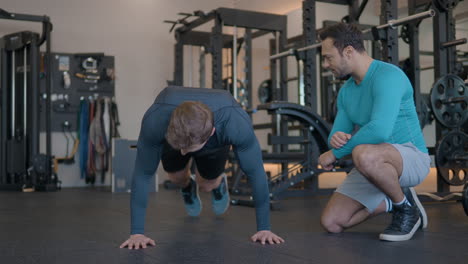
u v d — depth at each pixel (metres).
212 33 4.95
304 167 3.56
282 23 5.23
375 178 1.74
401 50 6.92
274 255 1.56
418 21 3.49
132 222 1.71
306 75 3.98
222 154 1.87
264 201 1.74
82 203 3.63
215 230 2.14
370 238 1.86
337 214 1.97
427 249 1.64
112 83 6.14
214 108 1.51
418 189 4.65
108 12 6.30
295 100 7.30
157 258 1.53
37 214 2.88
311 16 4.00
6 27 5.84
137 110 6.39
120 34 6.35
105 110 5.82
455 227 2.13
